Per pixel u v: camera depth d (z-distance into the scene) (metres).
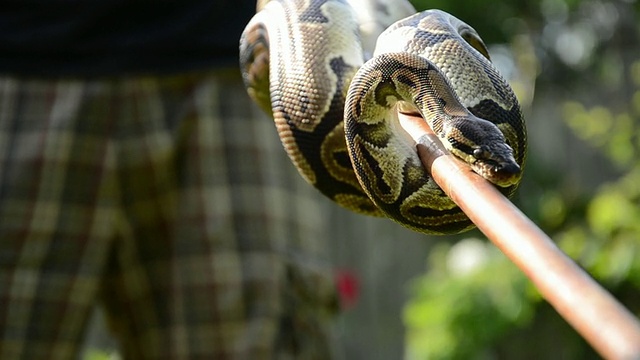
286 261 7.99
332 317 8.36
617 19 21.75
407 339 19.02
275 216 8.04
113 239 8.02
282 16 5.05
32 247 7.84
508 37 19.84
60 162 7.88
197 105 7.94
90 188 7.92
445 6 19.08
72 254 7.90
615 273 15.11
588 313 2.37
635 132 18.44
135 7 7.79
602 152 21.42
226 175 7.98
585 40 21.66
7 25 7.84
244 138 8.05
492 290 15.46
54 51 7.84
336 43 4.79
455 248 17.03
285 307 7.92
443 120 4.07
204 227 7.89
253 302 7.83
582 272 2.53
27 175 7.84
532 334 15.69
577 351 15.55
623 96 21.81
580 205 18.36
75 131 7.89
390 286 21.19
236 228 7.93
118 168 7.95
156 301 7.99
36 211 7.84
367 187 4.21
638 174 17.28
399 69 4.19
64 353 7.91
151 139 7.91
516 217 2.87
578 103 20.84
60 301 7.86
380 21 4.92
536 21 20.72
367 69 4.21
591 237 15.85
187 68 7.83
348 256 21.22
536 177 19.48
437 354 15.64
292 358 7.91
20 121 7.93
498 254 16.14
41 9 7.82
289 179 8.24
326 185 4.79
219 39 7.87
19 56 7.85
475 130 3.99
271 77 4.91
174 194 7.93
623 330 2.31
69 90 7.90
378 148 4.15
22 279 7.81
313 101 4.71
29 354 7.82
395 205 4.16
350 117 4.20
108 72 7.81
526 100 21.48
